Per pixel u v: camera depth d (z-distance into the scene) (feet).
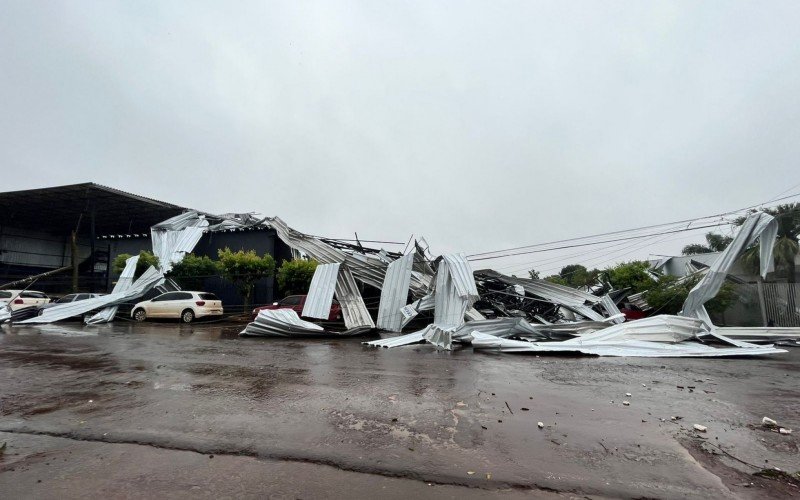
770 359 31.07
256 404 17.19
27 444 12.97
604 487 10.23
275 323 43.60
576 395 19.08
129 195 85.10
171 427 14.38
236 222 93.15
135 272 73.20
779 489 10.19
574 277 89.04
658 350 32.96
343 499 9.67
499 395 18.93
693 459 11.94
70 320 62.80
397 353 32.89
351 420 15.19
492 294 59.11
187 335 44.73
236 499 9.68
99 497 9.75
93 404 17.15
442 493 9.95
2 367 25.22
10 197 84.89
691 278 56.08
